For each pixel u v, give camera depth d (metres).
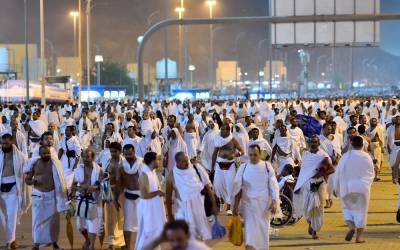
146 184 10.77
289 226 14.63
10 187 12.53
